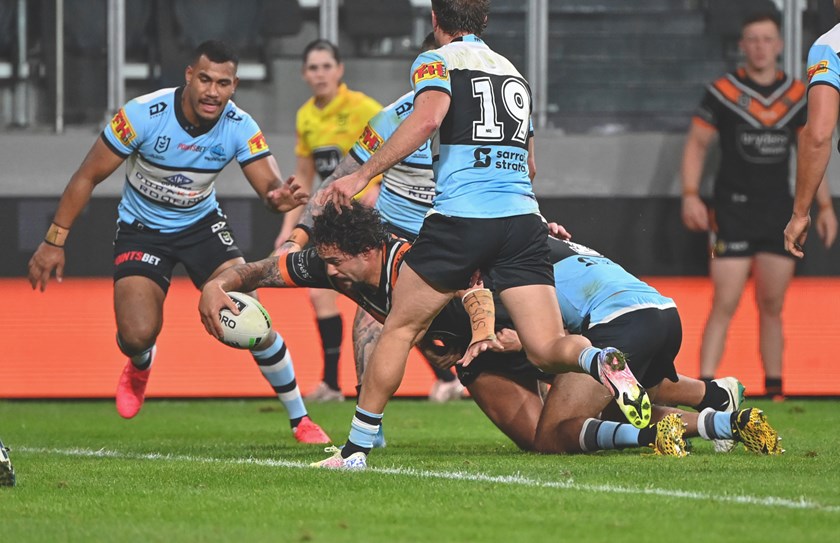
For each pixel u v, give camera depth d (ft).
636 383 55.06
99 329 126.00
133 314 80.59
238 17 137.49
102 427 95.55
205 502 50.26
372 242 60.13
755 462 62.28
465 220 57.77
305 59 112.16
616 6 143.02
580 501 49.19
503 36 139.03
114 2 135.23
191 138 80.48
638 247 128.98
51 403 122.52
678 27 143.95
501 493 51.49
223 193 126.52
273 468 61.41
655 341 68.80
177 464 64.54
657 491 51.83
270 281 64.49
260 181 82.02
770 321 122.52
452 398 122.62
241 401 123.95
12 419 103.65
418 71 58.13
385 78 138.82
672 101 142.31
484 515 46.37
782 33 137.28
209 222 84.28
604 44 141.69
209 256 83.61
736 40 143.84
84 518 46.73
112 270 125.90
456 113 58.39
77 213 80.48
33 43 134.51
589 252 73.67
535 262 59.41
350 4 138.00
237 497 51.49
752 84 120.78
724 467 60.08
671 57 143.43
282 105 138.31
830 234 122.11
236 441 82.84
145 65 136.15
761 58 120.57
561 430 68.08
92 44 135.33
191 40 136.67
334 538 42.06
